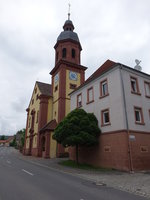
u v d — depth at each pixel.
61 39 34.59
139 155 15.41
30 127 38.12
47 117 32.62
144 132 16.75
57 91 32.53
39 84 38.53
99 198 6.93
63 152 27.75
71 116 18.53
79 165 18.17
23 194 7.02
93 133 17.77
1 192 7.27
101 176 12.20
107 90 18.53
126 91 16.98
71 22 37.91
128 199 6.98
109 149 16.52
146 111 18.05
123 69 17.69
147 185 9.36
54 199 6.50
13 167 15.61
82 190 8.10
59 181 10.02
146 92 19.09
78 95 24.06
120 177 11.81
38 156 29.61
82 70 34.38
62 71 31.98
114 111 16.92
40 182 9.48
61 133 17.61
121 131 15.55
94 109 19.94
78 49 35.03
